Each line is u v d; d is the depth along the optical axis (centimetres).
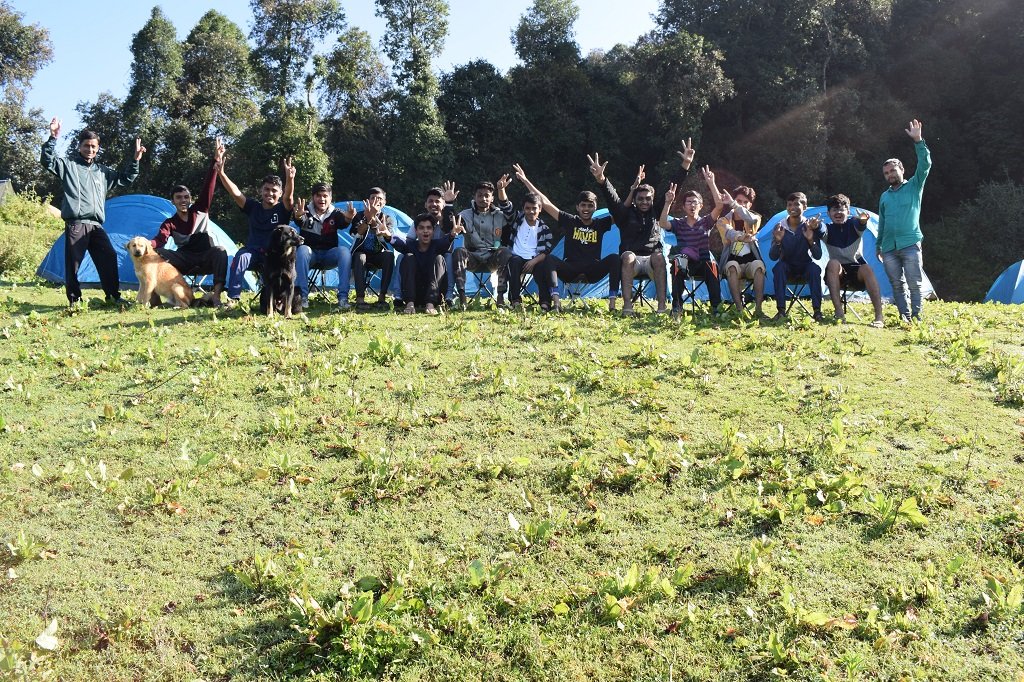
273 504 466
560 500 467
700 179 3772
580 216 951
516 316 851
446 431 555
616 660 345
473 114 4162
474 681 335
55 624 349
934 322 859
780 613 369
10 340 767
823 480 473
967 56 4266
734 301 916
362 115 4203
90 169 920
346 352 716
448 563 405
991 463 503
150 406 604
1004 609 365
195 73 4684
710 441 535
